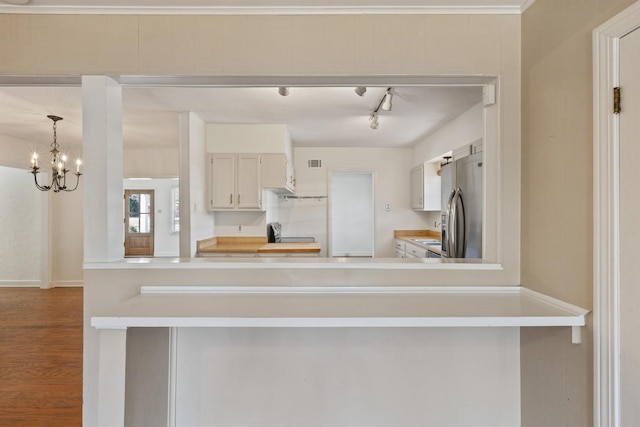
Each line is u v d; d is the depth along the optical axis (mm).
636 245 1110
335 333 1847
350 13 1784
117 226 1875
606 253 1211
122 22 1784
